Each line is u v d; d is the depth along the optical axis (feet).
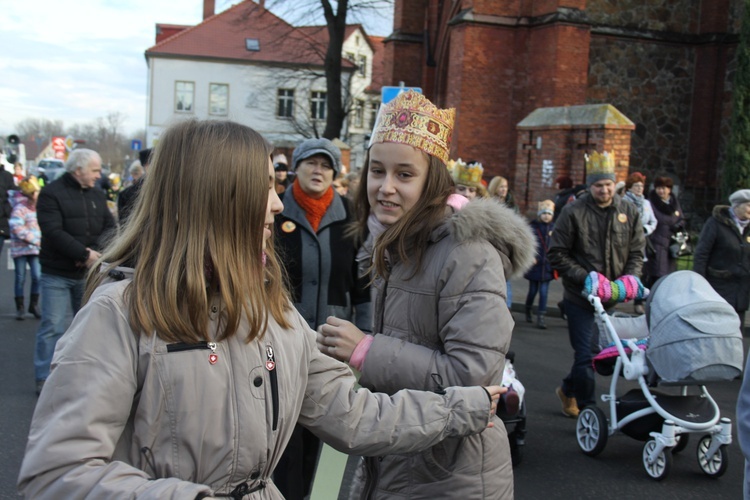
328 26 98.43
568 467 17.92
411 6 81.71
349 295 14.90
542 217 35.01
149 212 5.88
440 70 77.87
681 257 37.91
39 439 5.10
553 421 21.38
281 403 5.84
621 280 19.54
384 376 7.98
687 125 65.21
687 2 64.23
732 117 55.06
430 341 8.29
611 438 20.31
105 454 5.18
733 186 54.80
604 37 62.49
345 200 15.06
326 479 9.14
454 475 8.14
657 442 17.02
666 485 16.98
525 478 17.15
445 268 8.05
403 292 8.39
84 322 5.41
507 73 60.49
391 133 8.39
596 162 21.04
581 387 20.25
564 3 57.00
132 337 5.42
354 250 14.66
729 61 63.21
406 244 8.33
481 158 60.80
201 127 5.93
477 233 8.09
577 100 57.57
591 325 20.51
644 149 64.39
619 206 21.22
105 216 22.80
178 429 5.39
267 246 6.45
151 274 5.57
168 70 175.22
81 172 22.09
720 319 16.28
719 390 25.32
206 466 5.47
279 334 6.04
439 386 7.73
